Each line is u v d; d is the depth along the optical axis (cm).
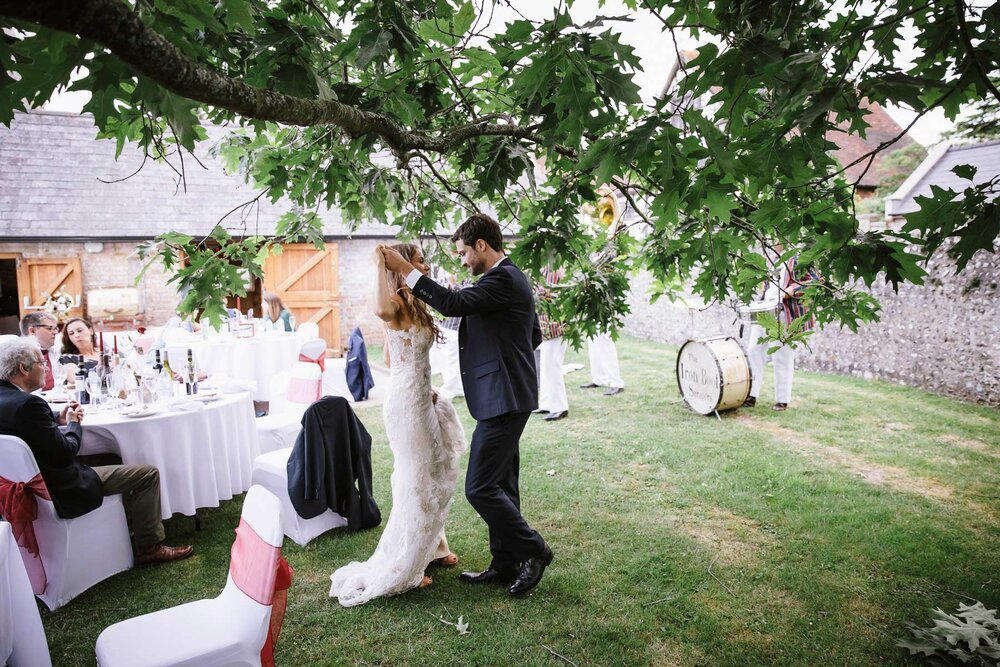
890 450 544
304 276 1195
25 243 1073
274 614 219
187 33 117
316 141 256
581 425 647
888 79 122
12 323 1486
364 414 733
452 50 207
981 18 138
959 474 484
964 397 705
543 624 298
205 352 747
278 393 597
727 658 272
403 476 318
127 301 1104
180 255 265
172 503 393
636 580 338
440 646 283
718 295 289
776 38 129
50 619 313
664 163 134
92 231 1104
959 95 148
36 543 317
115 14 81
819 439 580
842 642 281
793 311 621
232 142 314
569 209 270
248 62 163
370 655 278
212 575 358
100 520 348
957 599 312
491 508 308
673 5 155
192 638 212
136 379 437
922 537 378
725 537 387
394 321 304
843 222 174
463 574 340
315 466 380
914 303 760
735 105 134
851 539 378
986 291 676
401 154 212
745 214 248
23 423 313
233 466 448
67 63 101
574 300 336
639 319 1380
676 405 722
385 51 159
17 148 1133
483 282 294
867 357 831
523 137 233
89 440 383
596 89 141
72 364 496
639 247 354
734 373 642
